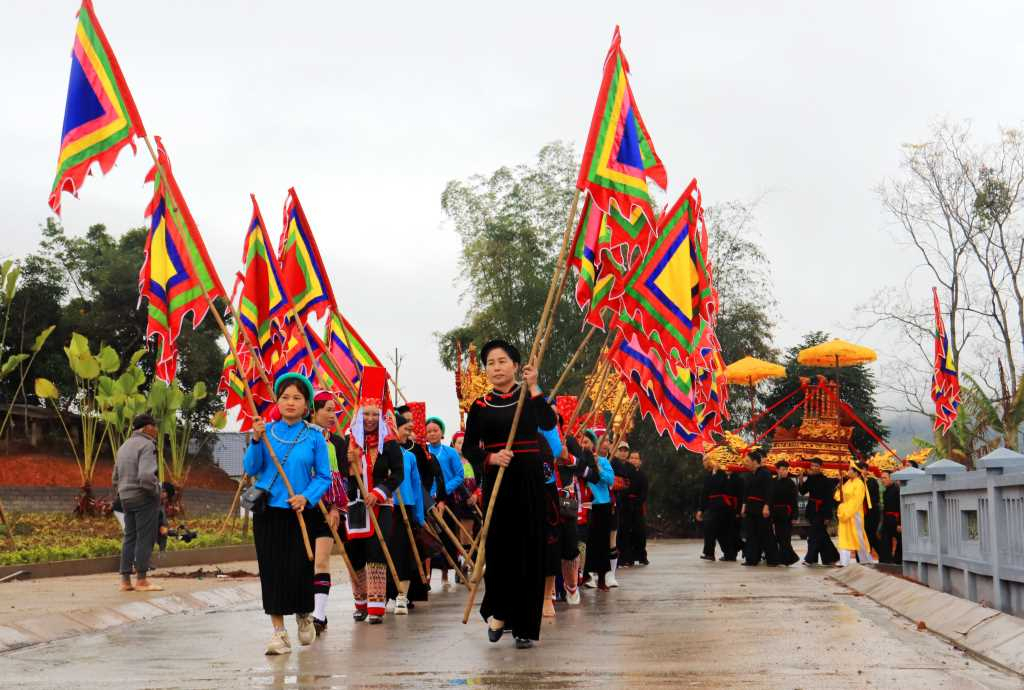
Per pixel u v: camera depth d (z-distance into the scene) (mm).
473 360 16969
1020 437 34375
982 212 40656
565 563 12602
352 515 10797
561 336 43156
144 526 14078
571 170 44312
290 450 8453
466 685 6559
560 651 8203
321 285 14633
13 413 49188
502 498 8602
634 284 12812
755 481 22359
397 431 12227
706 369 16594
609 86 10398
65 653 8414
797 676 6762
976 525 10734
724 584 16094
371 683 6680
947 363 26172
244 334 9922
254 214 13000
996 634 7965
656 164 10523
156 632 9969
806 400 31344
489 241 43219
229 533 26484
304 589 8312
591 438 15234
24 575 16391
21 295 50125
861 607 12047
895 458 28281
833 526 38406
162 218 10094
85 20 10297
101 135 10180
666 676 6820
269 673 7176
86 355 32969
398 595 11539
